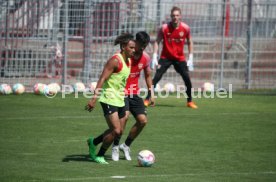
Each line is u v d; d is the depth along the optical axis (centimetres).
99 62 6278
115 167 3058
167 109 5025
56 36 6203
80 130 4047
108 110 3073
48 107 4969
